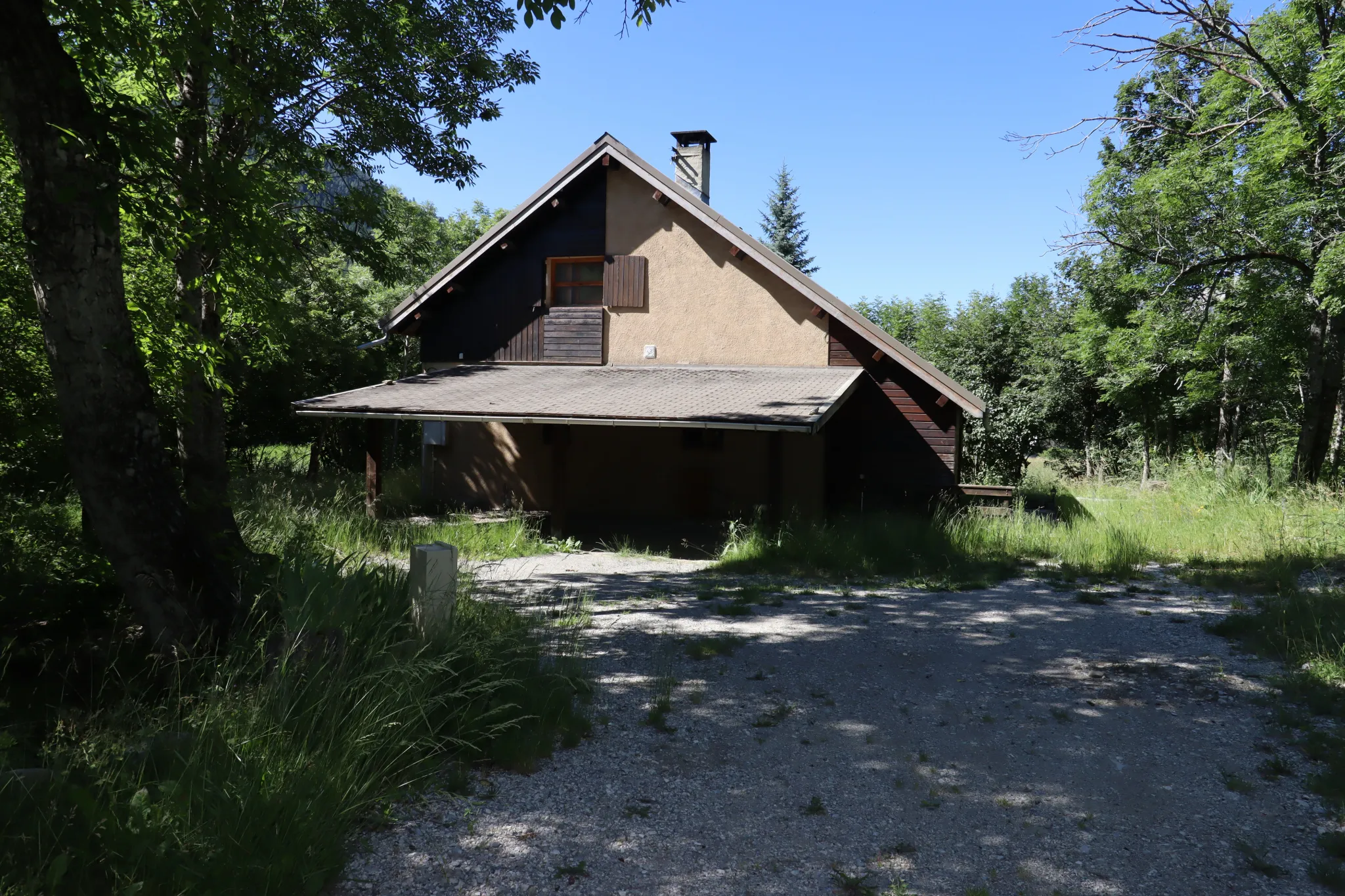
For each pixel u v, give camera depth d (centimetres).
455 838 381
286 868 323
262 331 1094
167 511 564
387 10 1088
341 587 542
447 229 3741
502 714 502
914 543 1282
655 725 534
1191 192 1938
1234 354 2297
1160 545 1275
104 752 399
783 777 463
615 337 1784
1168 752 498
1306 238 1881
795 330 1664
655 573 1190
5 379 694
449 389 1655
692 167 2006
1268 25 1923
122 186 581
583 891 343
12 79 512
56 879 290
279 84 1035
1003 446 2639
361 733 421
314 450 2533
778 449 1440
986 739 521
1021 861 374
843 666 677
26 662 566
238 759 383
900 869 367
